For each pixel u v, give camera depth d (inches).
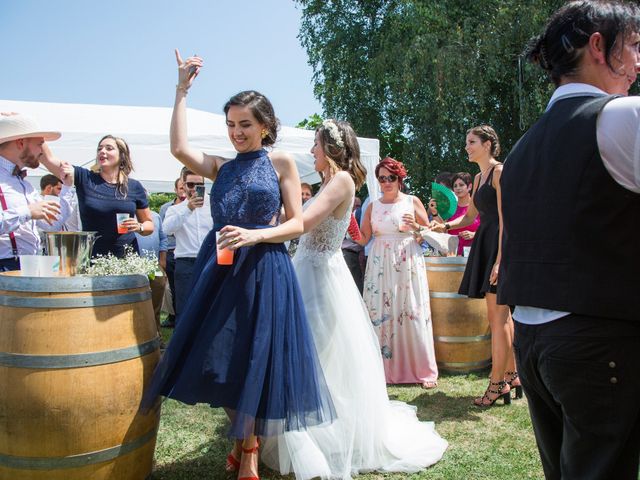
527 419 148.9
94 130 300.0
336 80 781.3
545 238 58.3
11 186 128.0
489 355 205.0
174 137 112.9
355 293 130.5
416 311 187.0
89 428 90.8
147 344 100.3
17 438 89.4
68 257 100.6
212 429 139.6
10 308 90.7
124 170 163.8
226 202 106.4
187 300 105.7
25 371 88.9
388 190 192.2
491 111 682.8
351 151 130.1
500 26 601.0
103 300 93.6
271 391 97.9
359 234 196.9
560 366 57.5
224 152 296.2
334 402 117.8
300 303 107.7
